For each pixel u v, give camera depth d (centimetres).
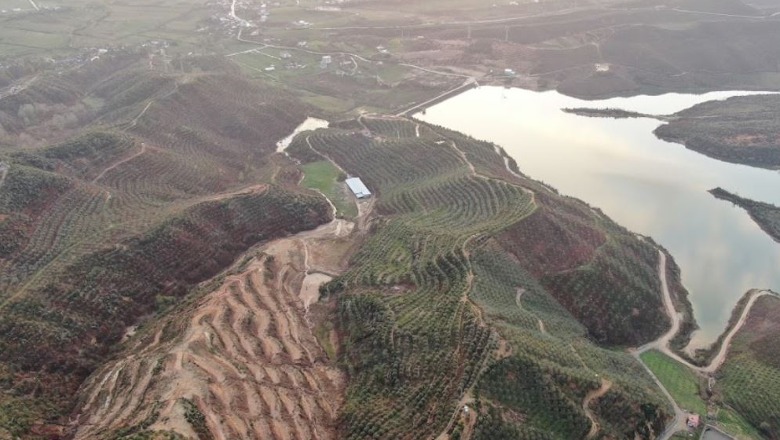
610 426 8969
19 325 10019
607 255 13388
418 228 13538
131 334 10969
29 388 9188
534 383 8969
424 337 9769
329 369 9888
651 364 11350
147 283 11925
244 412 8488
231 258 13500
